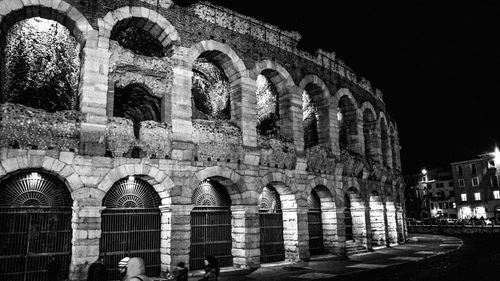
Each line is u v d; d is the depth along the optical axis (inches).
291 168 1056.2
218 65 1049.5
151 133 813.9
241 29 1026.7
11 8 711.1
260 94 1300.4
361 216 1300.4
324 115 1228.5
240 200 937.5
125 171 771.4
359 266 922.7
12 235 680.4
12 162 662.5
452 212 3892.7
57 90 952.9
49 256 706.8
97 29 787.4
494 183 3339.1
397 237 1512.1
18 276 674.8
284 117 1115.9
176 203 822.5
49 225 716.0
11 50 858.1
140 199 830.5
